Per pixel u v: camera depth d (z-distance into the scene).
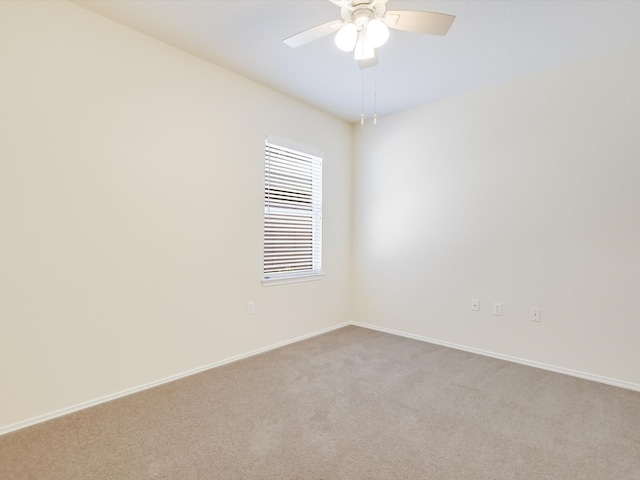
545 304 2.90
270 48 2.63
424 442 1.83
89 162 2.20
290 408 2.19
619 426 1.99
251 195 3.17
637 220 2.50
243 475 1.57
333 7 2.15
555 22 2.25
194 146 2.74
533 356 2.96
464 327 3.37
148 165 2.47
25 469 1.60
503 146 3.12
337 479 1.55
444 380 2.64
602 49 2.58
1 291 1.89
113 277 2.31
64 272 2.10
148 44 2.47
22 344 1.96
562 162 2.81
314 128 3.79
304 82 3.18
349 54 2.70
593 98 2.67
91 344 2.21
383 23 1.69
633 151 2.52
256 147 3.20
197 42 2.56
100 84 2.24
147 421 2.03
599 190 2.65
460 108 3.39
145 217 2.46
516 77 3.04
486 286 3.23
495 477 1.57
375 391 2.44
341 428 1.96
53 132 2.05
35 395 2.00
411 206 3.77
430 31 1.87
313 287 3.82
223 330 2.96
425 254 3.66
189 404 2.24
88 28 2.20
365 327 4.19
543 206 2.91
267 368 2.87
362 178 4.23
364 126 4.20
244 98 3.09
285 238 3.54
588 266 2.70
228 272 2.99
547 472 1.60
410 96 3.47
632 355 2.52
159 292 2.54
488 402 2.29
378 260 4.07
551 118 2.86
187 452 1.73
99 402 2.24
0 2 1.90
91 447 1.77
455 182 3.43
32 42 1.99
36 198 2.00
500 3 2.07
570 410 2.18
